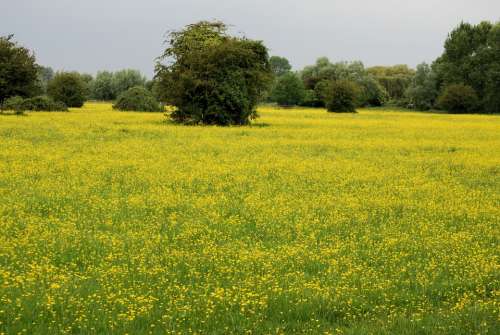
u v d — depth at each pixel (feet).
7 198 58.85
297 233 50.01
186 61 164.96
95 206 56.85
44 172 75.97
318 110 330.54
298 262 41.55
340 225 53.42
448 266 41.78
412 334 30.32
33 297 32.91
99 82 437.58
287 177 79.30
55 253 41.45
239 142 119.03
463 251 45.70
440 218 57.77
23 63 204.44
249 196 64.18
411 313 33.68
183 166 84.69
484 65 368.89
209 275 38.06
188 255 42.16
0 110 201.36
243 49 164.66
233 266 40.16
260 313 32.19
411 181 79.00
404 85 484.33
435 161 99.40
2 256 40.16
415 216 58.13
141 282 36.29
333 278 38.50
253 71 167.12
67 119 166.71
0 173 73.46
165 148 104.99
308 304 33.55
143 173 78.13
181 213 55.72
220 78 163.73
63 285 35.04
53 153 93.91
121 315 30.94
